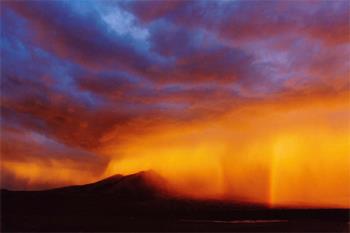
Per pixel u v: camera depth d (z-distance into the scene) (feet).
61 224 68.54
